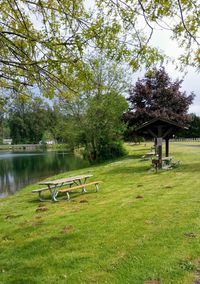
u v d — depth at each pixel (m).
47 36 5.07
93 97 31.80
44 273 5.90
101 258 6.29
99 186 16.62
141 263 5.85
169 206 9.98
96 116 33.47
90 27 4.93
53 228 8.77
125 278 5.37
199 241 6.67
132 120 31.38
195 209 9.27
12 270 6.18
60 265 6.18
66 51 5.08
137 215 9.19
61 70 5.30
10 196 17.64
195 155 30.27
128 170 22.38
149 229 7.73
